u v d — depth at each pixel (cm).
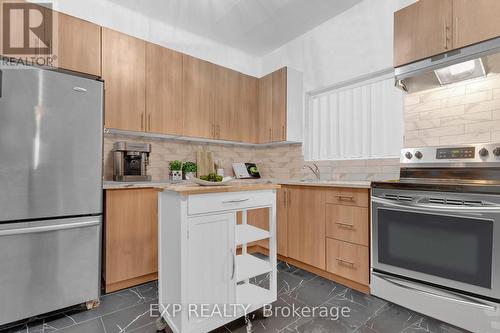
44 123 169
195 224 140
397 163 244
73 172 180
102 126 195
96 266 189
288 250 266
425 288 169
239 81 336
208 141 332
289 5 274
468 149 185
